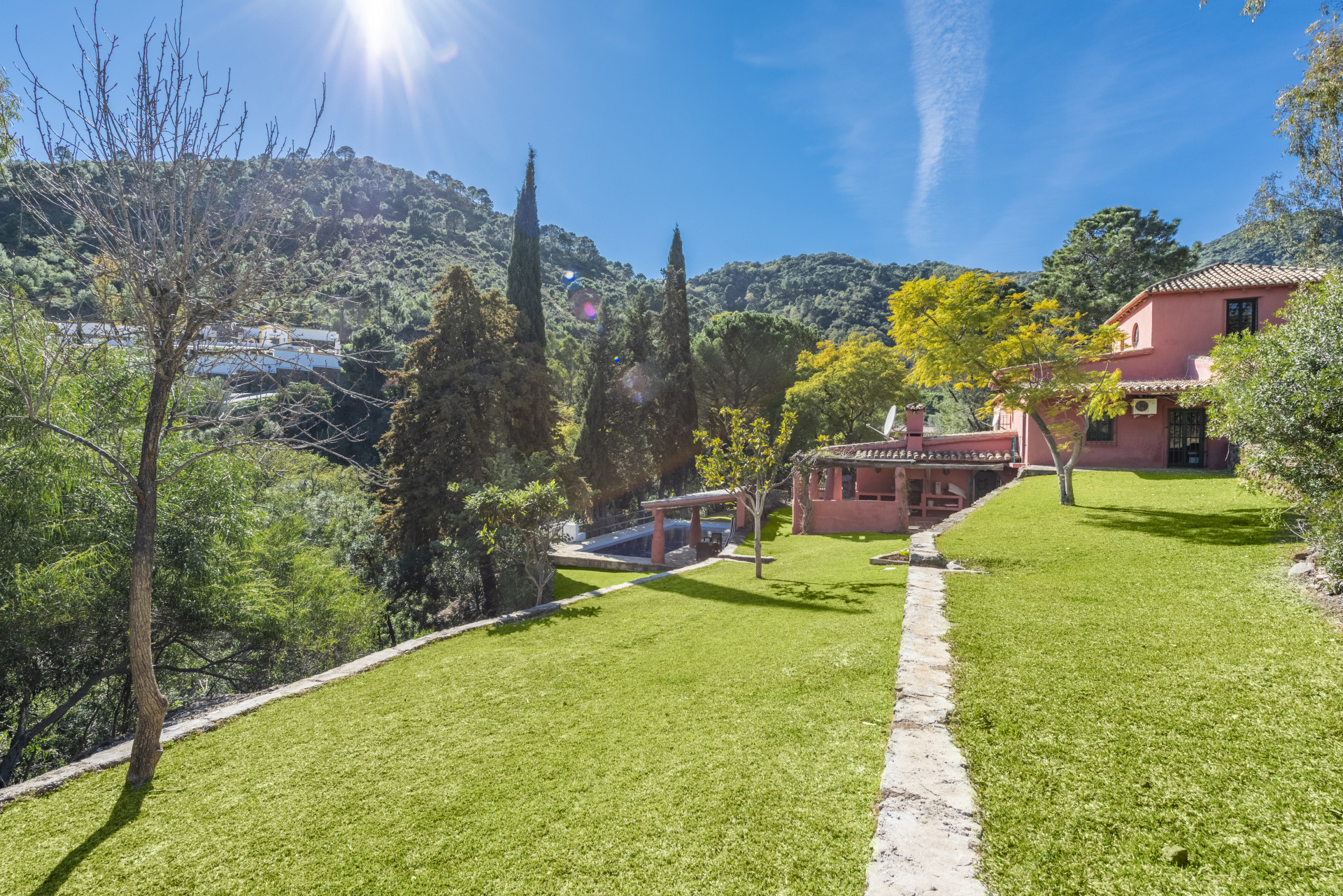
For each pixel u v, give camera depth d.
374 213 121.69
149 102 4.79
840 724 5.20
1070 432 20.92
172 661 12.86
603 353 38.75
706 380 42.44
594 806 4.38
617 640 9.23
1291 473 6.41
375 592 20.69
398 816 4.59
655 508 22.08
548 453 24.58
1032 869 2.68
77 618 10.28
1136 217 36.06
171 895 3.91
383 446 24.64
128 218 4.83
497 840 4.11
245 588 12.36
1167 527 10.44
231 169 5.19
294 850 4.28
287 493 21.94
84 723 11.95
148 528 5.35
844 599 10.62
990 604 6.84
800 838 3.64
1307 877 2.44
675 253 39.94
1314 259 16.89
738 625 9.48
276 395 5.67
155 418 5.19
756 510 14.29
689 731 5.48
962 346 14.79
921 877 2.67
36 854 4.48
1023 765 3.48
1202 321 19.56
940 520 23.20
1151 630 5.47
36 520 9.69
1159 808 2.99
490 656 8.85
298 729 6.55
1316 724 3.57
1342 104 11.92
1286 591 6.20
